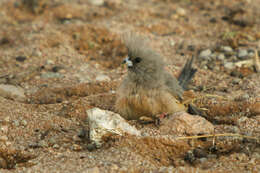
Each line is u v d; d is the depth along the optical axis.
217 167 8.05
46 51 16.77
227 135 9.33
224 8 21.75
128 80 10.60
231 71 14.57
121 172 7.78
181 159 8.70
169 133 9.56
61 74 14.71
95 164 8.05
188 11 21.67
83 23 19.39
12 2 22.55
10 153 9.02
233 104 11.29
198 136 9.24
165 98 10.27
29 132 9.91
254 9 21.14
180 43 17.62
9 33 18.95
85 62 16.06
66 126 10.39
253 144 8.99
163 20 20.12
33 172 7.83
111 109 11.79
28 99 12.83
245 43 17.06
